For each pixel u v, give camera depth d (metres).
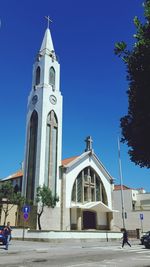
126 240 29.70
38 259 16.36
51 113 50.66
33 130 50.16
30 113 51.34
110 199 54.12
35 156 47.69
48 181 46.34
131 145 8.71
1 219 43.00
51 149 48.38
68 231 36.25
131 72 8.08
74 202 48.41
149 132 8.13
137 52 7.93
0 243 28.39
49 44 55.69
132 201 61.66
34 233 35.03
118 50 8.23
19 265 13.68
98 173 53.66
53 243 32.50
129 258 18.28
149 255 20.56
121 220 57.81
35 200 44.19
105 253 21.34
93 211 51.31
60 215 45.84
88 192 51.00
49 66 53.78
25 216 30.59
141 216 46.19
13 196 42.19
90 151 52.91
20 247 24.83
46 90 51.22
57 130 50.53
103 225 52.06
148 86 7.84
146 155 8.60
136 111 8.20
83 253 20.69
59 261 15.62
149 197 61.59
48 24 57.91
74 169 49.69
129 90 8.45
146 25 7.98
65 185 47.50
